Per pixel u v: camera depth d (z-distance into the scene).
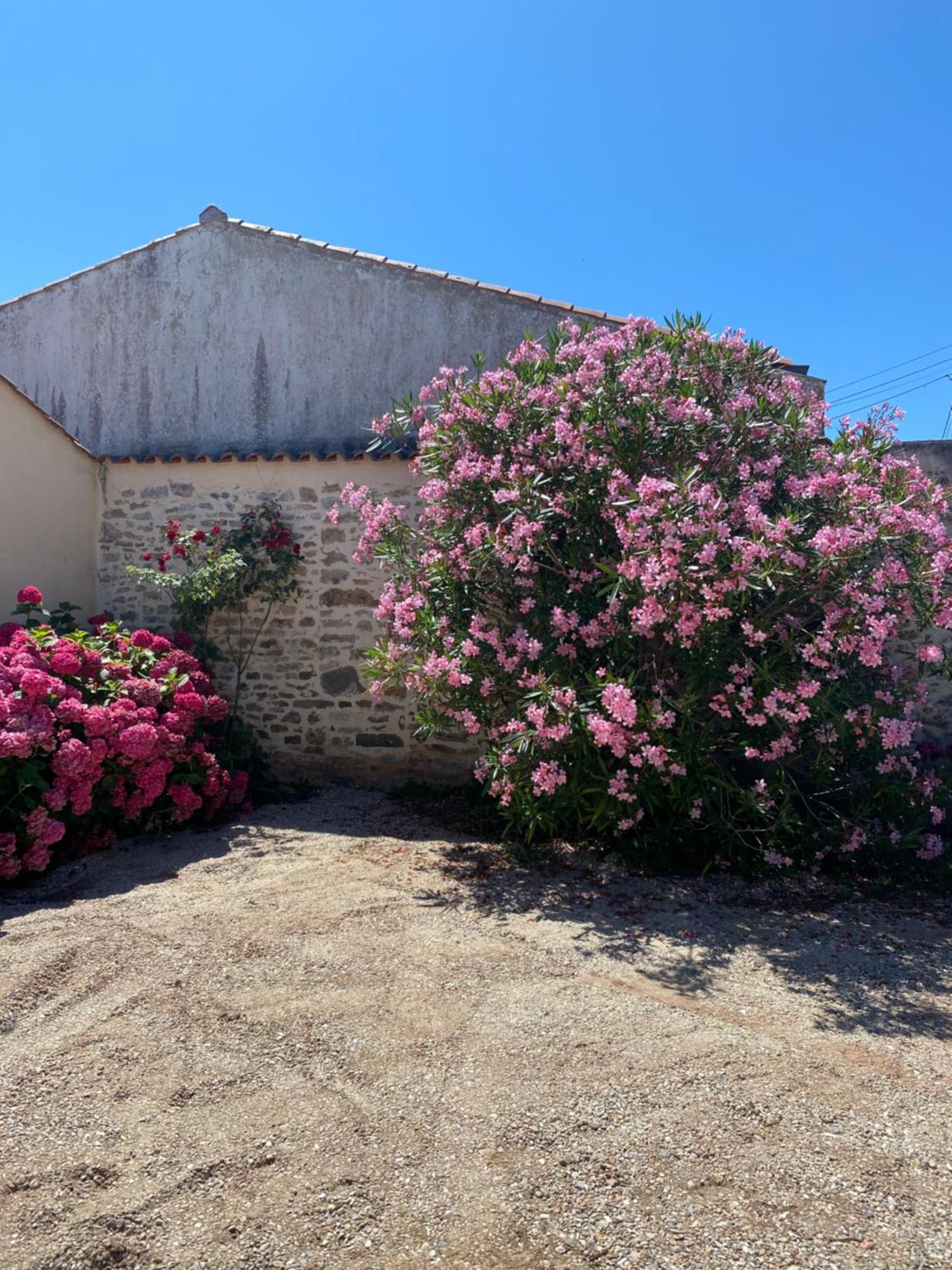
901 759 5.12
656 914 4.45
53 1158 2.44
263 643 7.47
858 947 4.04
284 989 3.44
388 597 5.75
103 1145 2.50
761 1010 3.36
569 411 5.31
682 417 5.08
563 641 5.25
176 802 5.82
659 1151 2.44
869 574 4.64
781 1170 2.37
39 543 7.17
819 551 4.47
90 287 9.30
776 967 3.80
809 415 5.61
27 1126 2.58
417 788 7.01
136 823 5.82
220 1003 3.31
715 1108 2.64
